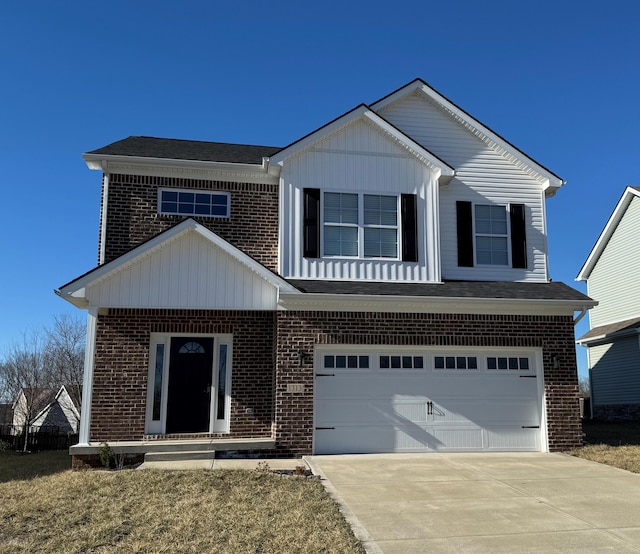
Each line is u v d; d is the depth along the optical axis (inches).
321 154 548.7
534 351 528.4
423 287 530.3
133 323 500.1
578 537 275.7
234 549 255.1
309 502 323.6
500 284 563.8
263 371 518.6
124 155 526.3
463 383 514.6
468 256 576.4
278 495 338.3
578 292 548.7
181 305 470.3
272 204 555.8
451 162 598.2
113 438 481.1
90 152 524.7
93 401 483.2
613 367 976.3
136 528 282.5
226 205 550.0
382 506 323.9
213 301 474.6
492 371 520.4
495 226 591.2
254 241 546.3
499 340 516.4
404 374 507.8
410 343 502.6
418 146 557.3
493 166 603.5
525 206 600.1
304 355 484.4
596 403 1027.3
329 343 490.6
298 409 478.3
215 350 518.9
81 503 320.8
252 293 482.0
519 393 519.8
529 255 589.9
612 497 348.5
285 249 526.3
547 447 507.2
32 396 1278.3
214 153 584.7
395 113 606.9
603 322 1029.8
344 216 543.8
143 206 531.5
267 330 525.3
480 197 593.0
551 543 267.1
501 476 403.2
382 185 554.6
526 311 523.2
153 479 369.1
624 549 259.9
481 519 301.9
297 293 478.0
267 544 260.7
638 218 941.2
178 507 312.7
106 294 464.8
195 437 494.6
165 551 253.9
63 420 1482.5
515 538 273.4
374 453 490.3
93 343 474.6
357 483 378.3
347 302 490.9
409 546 261.3
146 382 494.9
